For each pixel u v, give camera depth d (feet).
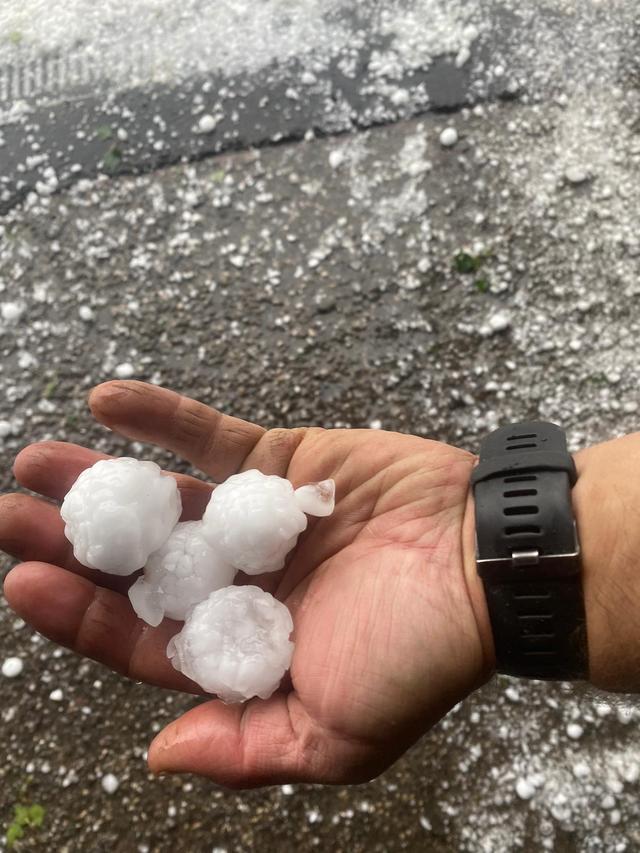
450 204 1.26
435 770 1.07
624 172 1.25
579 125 1.27
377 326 1.22
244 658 0.71
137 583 0.79
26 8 1.41
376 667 0.68
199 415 0.84
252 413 1.20
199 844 1.07
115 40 1.38
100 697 1.12
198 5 1.38
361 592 0.72
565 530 0.66
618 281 1.21
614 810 1.04
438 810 1.06
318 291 1.24
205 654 0.72
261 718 0.70
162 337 1.24
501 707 1.08
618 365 1.18
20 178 1.31
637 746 1.05
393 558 0.74
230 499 0.77
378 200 1.27
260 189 1.29
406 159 1.28
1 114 1.35
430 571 0.72
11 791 1.10
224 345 1.23
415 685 0.68
